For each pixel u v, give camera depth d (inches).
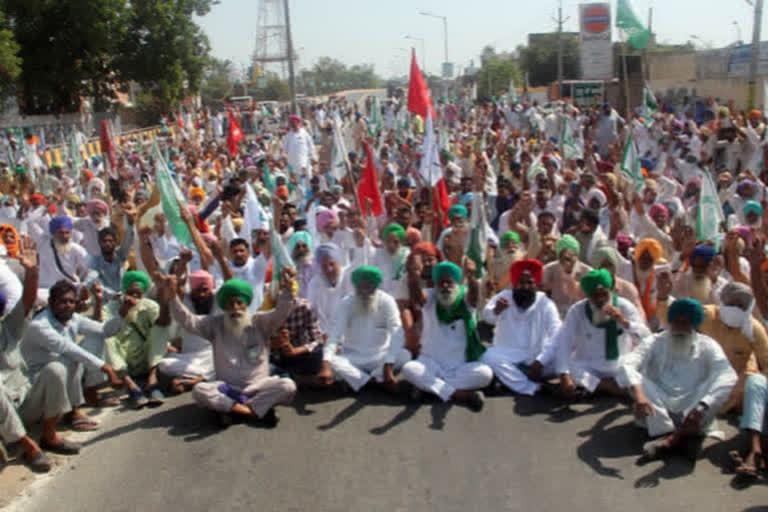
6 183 534.9
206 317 224.8
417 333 259.9
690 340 202.8
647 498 174.9
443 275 235.0
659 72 1440.7
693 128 633.6
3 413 187.3
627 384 200.8
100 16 1293.1
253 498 179.0
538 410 228.4
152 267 294.0
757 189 387.2
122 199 348.8
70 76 1327.5
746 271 274.5
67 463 198.4
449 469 191.3
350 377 240.2
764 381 186.7
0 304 193.2
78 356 209.5
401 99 1430.9
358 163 550.9
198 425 221.8
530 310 246.7
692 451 192.1
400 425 219.3
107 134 473.1
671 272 279.6
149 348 252.1
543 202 368.5
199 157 820.0
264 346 226.5
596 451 199.2
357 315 246.1
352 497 178.5
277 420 221.0
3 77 1085.8
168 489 183.8
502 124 1029.2
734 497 174.1
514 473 188.4
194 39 1535.4
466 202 389.4
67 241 313.9
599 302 228.4
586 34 1457.9
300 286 293.0
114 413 232.5
